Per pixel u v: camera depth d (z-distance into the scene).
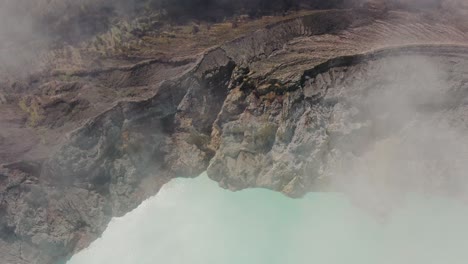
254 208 44.81
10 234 40.84
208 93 48.62
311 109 46.22
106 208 43.88
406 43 49.19
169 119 48.09
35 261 40.47
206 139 48.62
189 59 48.62
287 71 47.44
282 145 46.00
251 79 47.56
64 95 46.00
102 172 44.22
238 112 47.81
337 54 48.22
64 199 42.44
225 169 46.69
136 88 47.41
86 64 48.69
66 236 41.34
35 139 43.47
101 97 46.09
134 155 45.59
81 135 43.06
